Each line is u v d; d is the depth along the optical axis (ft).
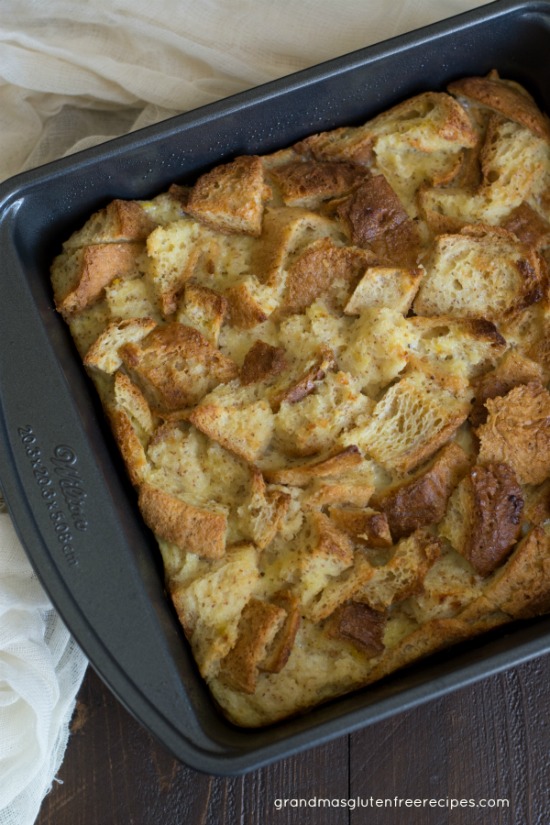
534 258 1.67
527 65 1.73
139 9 1.82
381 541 1.59
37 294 1.63
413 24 1.81
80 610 1.51
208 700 1.57
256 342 1.66
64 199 1.66
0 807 1.69
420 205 1.71
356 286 1.67
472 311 1.68
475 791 1.75
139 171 1.68
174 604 1.58
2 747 1.69
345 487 1.60
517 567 1.58
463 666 1.48
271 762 1.47
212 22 1.82
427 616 1.59
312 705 1.58
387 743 1.76
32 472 1.54
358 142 1.73
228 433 1.62
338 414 1.63
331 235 1.71
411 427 1.63
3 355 1.57
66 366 1.62
